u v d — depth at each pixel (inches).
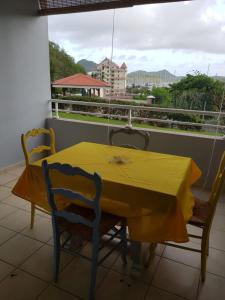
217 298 58.6
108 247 73.7
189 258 70.9
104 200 61.4
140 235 57.1
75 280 62.2
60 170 51.2
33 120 142.6
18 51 125.4
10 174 126.3
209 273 65.9
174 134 119.9
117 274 64.4
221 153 113.3
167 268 67.1
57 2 127.6
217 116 116.3
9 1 115.6
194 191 115.9
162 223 53.9
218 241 79.2
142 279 63.2
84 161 70.0
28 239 76.9
